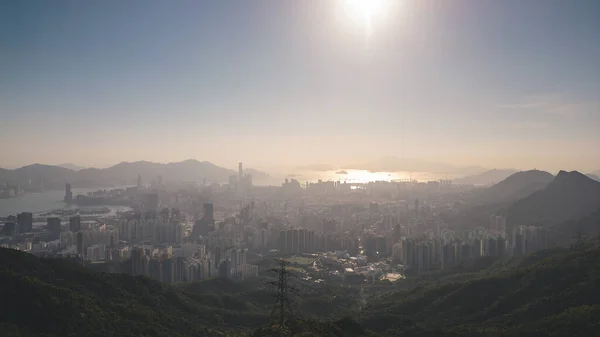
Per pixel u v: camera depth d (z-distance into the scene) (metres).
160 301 122.69
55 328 86.38
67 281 114.50
